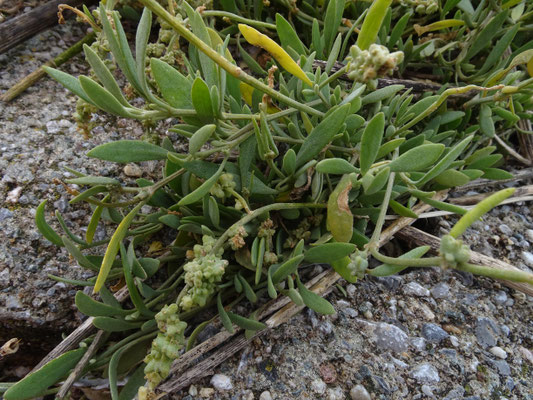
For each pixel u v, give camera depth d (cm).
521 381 18
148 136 18
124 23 28
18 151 23
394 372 18
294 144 20
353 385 18
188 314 18
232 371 18
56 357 17
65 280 17
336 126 16
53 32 27
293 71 16
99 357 17
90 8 28
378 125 15
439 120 22
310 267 20
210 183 15
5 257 20
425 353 19
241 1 26
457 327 20
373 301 20
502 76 21
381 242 21
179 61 21
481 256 20
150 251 21
